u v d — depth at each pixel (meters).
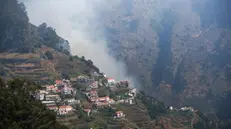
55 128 81.06
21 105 78.19
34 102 84.00
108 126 152.25
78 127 140.50
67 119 146.12
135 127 161.00
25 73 183.00
